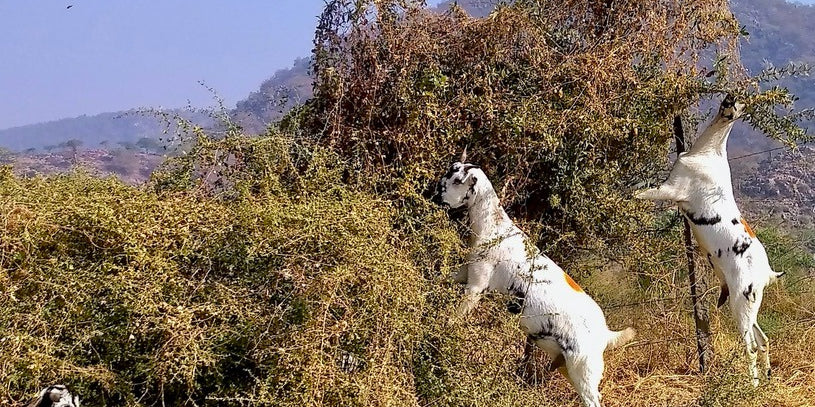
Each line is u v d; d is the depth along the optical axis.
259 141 4.20
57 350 3.04
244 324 3.24
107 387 3.07
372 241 3.45
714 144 4.95
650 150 4.94
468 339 3.69
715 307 6.18
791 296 7.35
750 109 4.79
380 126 4.57
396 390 3.22
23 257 3.23
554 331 4.18
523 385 4.25
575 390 4.38
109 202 3.51
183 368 3.04
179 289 3.25
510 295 4.22
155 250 3.29
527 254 4.25
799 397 5.18
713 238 4.97
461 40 4.69
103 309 3.23
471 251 4.23
